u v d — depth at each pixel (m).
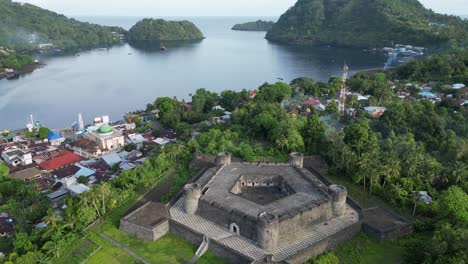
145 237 102.88
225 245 94.19
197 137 168.50
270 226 91.44
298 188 114.94
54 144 195.00
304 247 94.88
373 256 95.06
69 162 166.25
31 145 192.62
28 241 101.50
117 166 156.88
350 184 128.38
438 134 168.50
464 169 124.50
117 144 183.75
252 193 121.62
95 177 150.75
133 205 118.62
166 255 96.75
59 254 97.88
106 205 116.50
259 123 168.25
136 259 95.50
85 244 102.00
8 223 121.38
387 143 146.00
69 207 113.38
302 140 153.88
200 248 96.88
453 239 81.06
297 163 131.38
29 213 120.06
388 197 117.56
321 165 142.12
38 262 94.19
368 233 102.69
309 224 103.19
